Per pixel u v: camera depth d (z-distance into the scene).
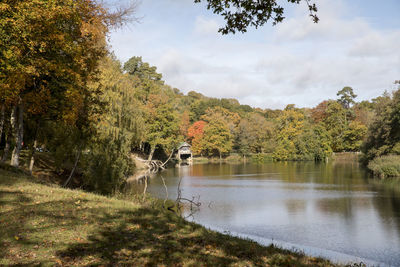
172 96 85.31
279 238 15.94
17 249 6.66
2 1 12.36
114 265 6.32
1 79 13.03
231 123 100.25
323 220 19.45
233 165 72.38
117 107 25.84
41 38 13.48
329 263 8.43
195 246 8.10
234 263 7.05
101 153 23.12
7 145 20.62
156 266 6.43
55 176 26.89
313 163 74.38
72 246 7.13
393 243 15.02
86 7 14.89
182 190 31.78
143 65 86.12
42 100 15.70
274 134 93.00
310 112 113.12
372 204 23.73
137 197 21.25
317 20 7.90
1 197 10.91
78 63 15.59
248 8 8.25
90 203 11.51
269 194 29.22
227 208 23.17
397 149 47.44
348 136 86.56
